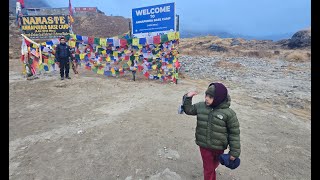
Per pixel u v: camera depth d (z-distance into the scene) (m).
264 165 5.29
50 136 6.43
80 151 5.66
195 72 17.19
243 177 4.85
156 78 12.81
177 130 6.68
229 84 13.48
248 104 9.48
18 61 21.53
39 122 7.38
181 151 5.63
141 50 12.73
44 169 5.04
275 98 10.82
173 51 12.23
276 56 32.00
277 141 6.38
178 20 12.20
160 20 12.54
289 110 9.14
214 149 3.71
